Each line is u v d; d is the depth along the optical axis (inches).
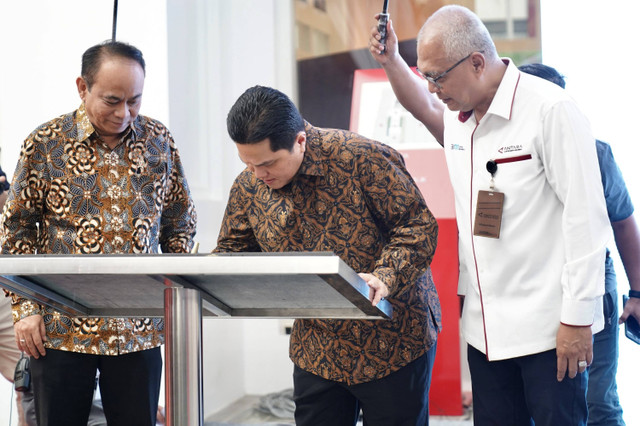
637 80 170.9
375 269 80.0
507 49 179.3
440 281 162.9
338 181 83.5
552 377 83.8
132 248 95.0
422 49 84.9
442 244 161.5
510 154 84.0
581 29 174.7
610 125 172.1
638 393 164.7
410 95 105.1
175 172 102.2
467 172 88.4
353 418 91.4
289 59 199.3
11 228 94.4
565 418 83.6
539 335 83.7
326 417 89.2
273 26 199.6
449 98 85.7
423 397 87.3
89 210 94.3
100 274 61.8
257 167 79.0
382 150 85.3
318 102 198.5
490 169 85.0
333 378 86.6
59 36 165.6
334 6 195.8
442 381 164.7
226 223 89.7
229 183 200.5
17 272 61.6
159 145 98.7
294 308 76.7
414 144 165.0
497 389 89.1
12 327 135.2
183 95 181.0
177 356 66.6
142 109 171.0
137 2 169.2
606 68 172.9
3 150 166.1
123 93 90.6
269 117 76.7
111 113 91.2
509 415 89.4
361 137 85.7
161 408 145.2
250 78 201.5
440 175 161.5
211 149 194.4
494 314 86.3
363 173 83.4
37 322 92.4
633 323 114.4
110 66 90.0
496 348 86.1
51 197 94.3
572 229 80.4
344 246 84.0
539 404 84.4
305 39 198.5
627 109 171.2
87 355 93.8
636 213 169.6
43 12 165.8
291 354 90.7
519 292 84.8
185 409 66.5
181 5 179.6
